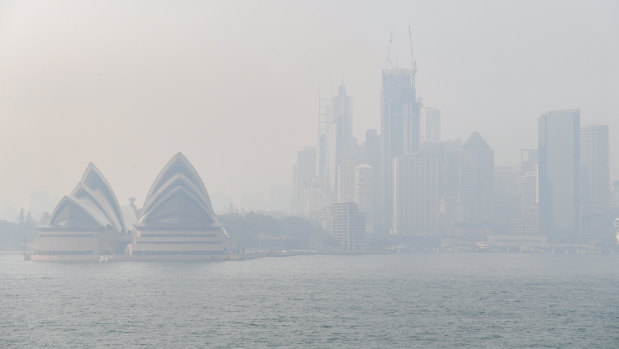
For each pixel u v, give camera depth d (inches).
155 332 5689.0
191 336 5516.7
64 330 5777.6
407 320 6451.8
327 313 6899.6
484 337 5580.7
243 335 5580.7
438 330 5895.7
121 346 5123.0
